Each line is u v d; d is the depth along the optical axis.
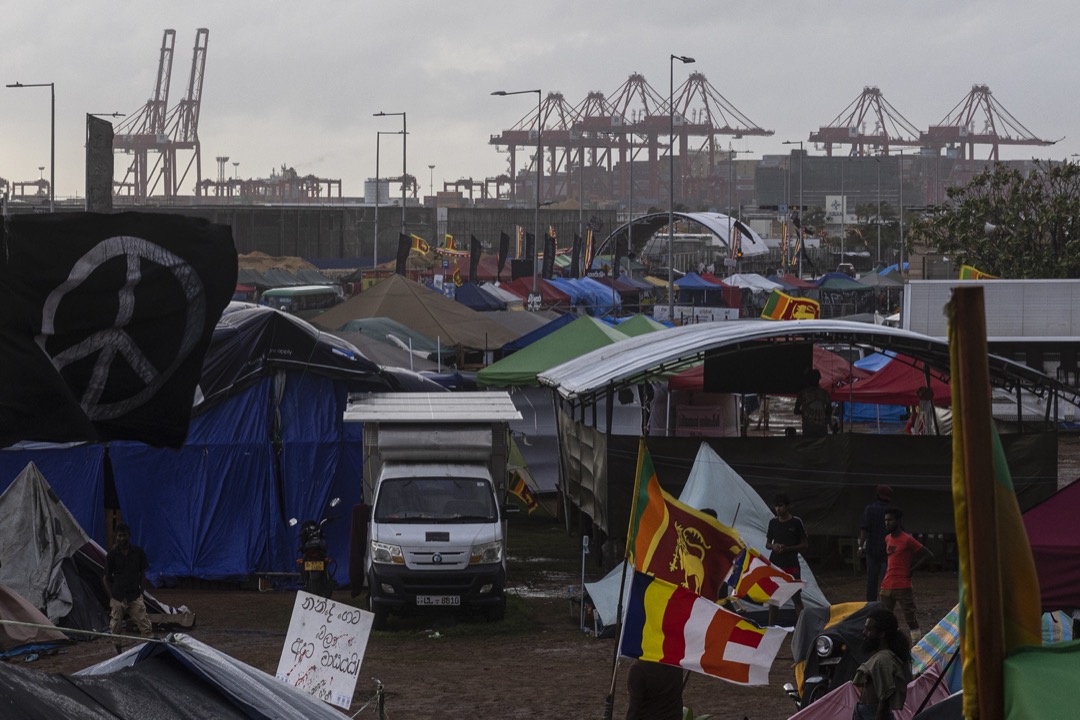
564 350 30.44
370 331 35.69
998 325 40.69
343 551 21.39
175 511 21.06
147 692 6.20
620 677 14.62
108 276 6.41
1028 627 4.61
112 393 6.48
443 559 17.50
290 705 6.94
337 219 121.62
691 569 10.02
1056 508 11.60
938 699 10.42
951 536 21.83
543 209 142.12
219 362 21.20
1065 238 58.81
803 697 10.88
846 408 39.62
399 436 19.17
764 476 21.42
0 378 5.96
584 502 23.92
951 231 61.22
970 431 4.44
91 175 14.66
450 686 14.18
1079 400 40.12
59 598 17.02
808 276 115.06
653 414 28.19
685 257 142.38
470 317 39.47
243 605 19.50
